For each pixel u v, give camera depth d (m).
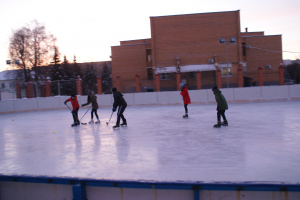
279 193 3.29
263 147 5.77
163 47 32.91
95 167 4.81
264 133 7.34
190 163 4.80
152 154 5.57
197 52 32.62
